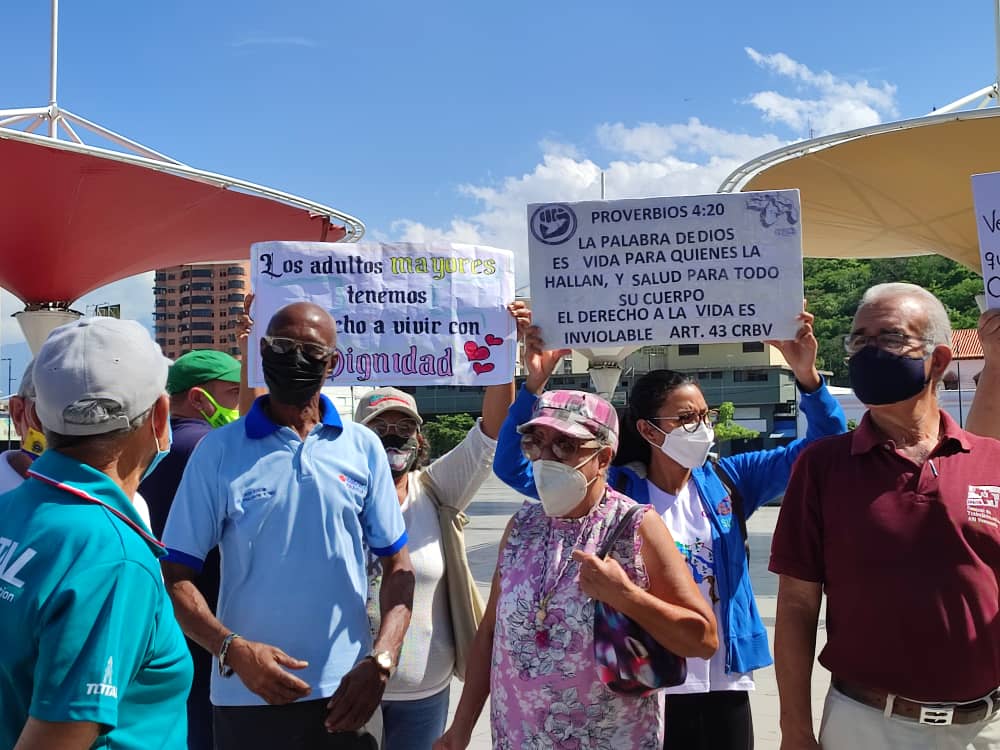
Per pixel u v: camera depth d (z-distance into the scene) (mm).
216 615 2994
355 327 3881
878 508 2641
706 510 3338
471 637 3654
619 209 3732
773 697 6188
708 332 3682
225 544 2783
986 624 2529
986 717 2545
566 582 2646
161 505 3568
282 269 3854
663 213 3709
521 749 2609
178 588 2689
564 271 3754
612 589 2480
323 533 2773
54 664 1675
